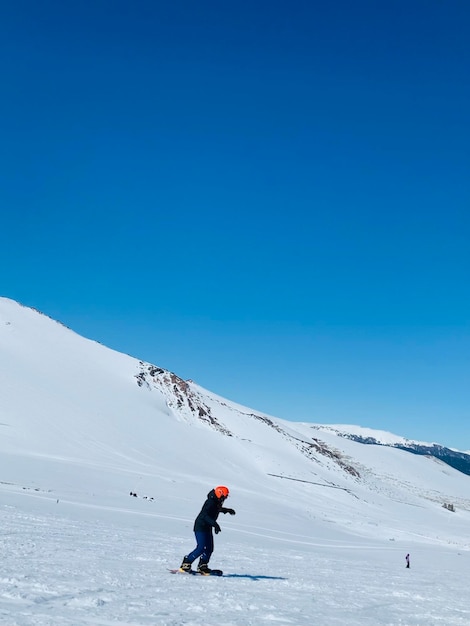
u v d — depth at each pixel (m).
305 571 15.59
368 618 8.47
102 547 14.93
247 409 143.38
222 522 36.28
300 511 57.53
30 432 64.56
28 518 20.14
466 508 111.44
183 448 77.56
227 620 7.25
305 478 84.19
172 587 9.66
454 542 57.84
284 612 8.27
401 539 52.84
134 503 37.09
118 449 67.50
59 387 82.88
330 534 43.91
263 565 16.05
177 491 48.81
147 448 71.75
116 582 9.47
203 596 8.96
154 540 18.69
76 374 91.25
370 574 16.95
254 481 73.62
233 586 10.62
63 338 106.62
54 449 60.91
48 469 46.25
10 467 43.72
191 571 12.03
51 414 71.75
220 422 106.06
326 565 18.83
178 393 102.44
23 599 7.29
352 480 98.62
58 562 11.19
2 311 108.69
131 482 48.16
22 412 69.62
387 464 138.00
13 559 10.93
